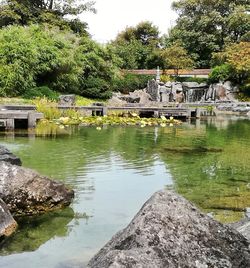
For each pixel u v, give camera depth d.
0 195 6.01
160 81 41.44
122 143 13.77
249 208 6.58
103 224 5.79
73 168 9.45
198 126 20.86
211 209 6.56
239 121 24.69
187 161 10.77
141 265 3.03
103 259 3.13
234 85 41.41
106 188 7.77
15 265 4.43
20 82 26.38
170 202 3.59
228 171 9.55
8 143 12.89
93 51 33.59
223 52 46.06
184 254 3.21
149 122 21.00
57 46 30.31
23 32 28.80
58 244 5.04
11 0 39.25
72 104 25.06
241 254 3.31
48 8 43.19
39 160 10.27
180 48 47.94
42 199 6.34
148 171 9.39
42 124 18.50
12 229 5.42
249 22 51.28
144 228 3.36
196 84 42.44
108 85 32.69
